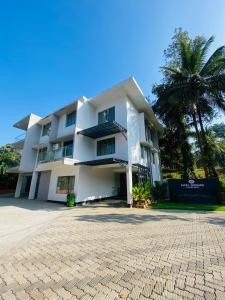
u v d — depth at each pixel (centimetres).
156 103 1936
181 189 1471
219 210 1058
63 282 314
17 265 386
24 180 2500
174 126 2088
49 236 601
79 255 437
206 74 1712
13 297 273
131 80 1445
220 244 496
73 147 1491
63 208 1268
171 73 1861
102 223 783
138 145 1672
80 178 1481
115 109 1631
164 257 413
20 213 1051
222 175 2019
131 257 417
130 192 1336
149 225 732
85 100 1695
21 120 2262
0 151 2900
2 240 562
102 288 292
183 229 659
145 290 283
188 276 325
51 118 1881
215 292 276
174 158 2569
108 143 1599
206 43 1773
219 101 1702
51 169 1788
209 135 2086
